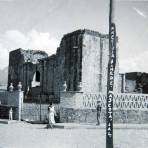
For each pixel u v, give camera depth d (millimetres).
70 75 26641
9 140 11531
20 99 20359
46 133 13781
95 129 15742
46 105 20859
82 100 18234
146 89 34844
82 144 10828
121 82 31172
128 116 19000
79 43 25672
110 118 8273
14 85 38062
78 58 25672
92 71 25844
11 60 39000
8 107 21156
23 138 12117
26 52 36938
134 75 35969
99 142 11383
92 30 25984
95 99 18547
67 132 14234
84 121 18016
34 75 34594
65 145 10555
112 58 8188
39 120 20016
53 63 30547
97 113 16953
